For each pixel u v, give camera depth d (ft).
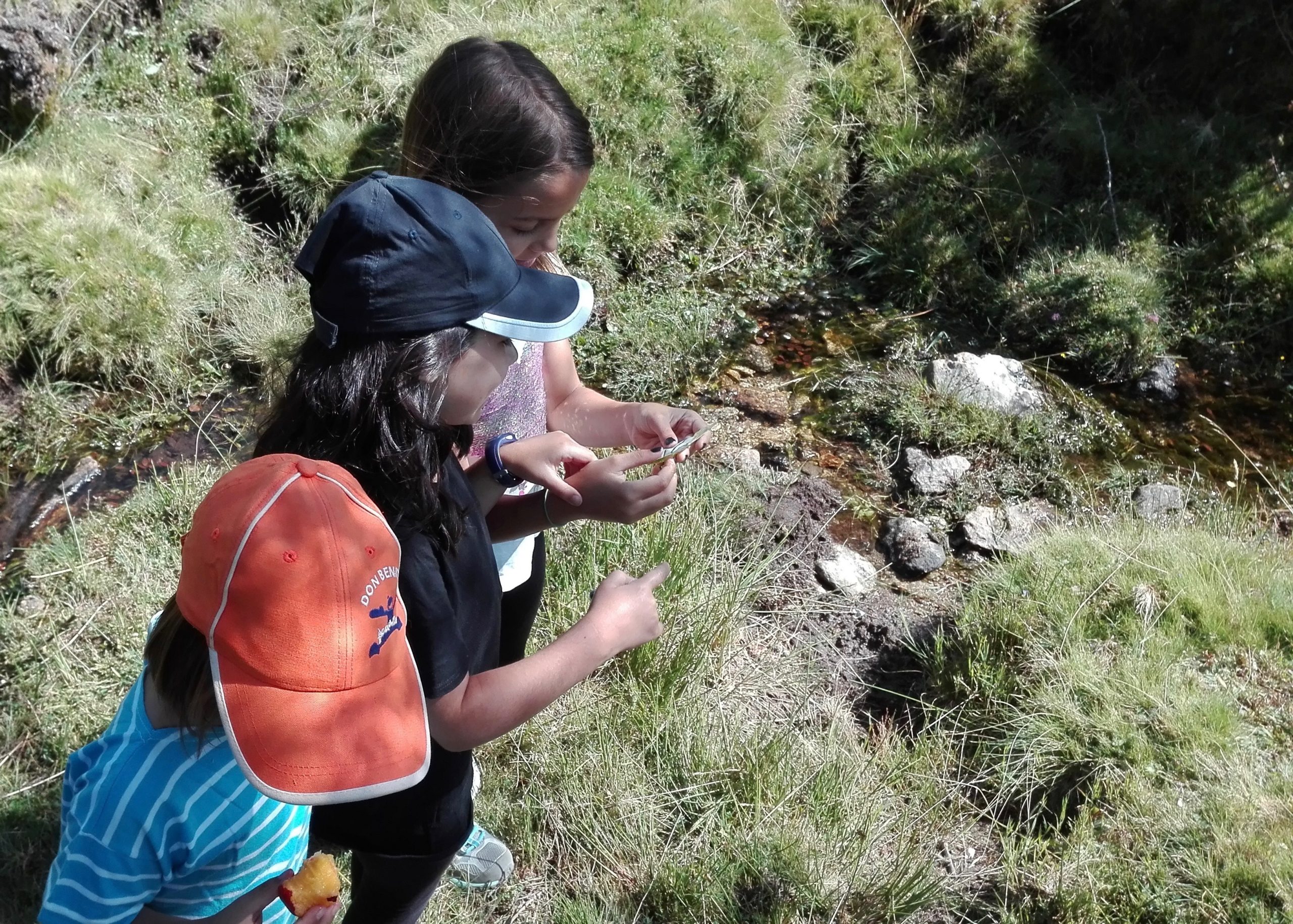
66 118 16.47
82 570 11.09
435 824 5.93
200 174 16.42
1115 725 9.50
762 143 16.94
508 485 6.33
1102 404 14.67
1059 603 10.60
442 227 4.69
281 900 5.72
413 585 4.99
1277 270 15.85
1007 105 18.17
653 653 9.93
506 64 5.74
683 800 9.13
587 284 5.59
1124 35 18.37
